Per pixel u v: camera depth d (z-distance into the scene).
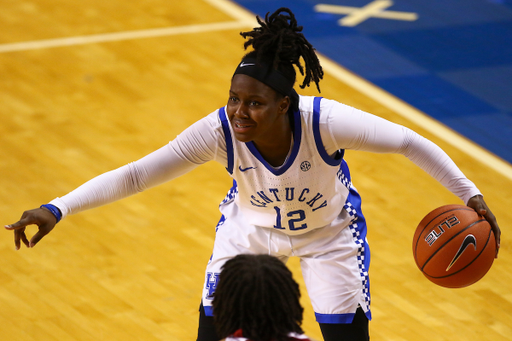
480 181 17.36
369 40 25.41
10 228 7.86
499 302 12.82
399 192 16.52
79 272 12.95
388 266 13.72
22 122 18.47
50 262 13.18
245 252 9.31
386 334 11.71
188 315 11.92
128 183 8.48
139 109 19.62
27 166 16.50
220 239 9.47
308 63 7.87
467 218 8.95
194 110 19.81
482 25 27.36
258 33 7.68
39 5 26.50
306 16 27.17
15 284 12.47
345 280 9.09
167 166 8.47
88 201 8.38
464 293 13.04
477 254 8.85
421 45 25.30
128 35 24.42
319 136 8.10
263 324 5.57
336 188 8.84
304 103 8.13
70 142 17.70
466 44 25.61
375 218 15.35
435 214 9.20
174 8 27.09
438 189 16.80
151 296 12.38
